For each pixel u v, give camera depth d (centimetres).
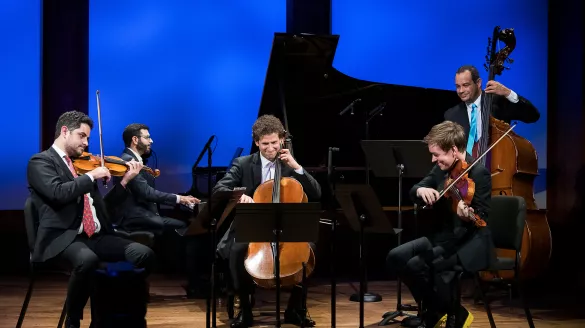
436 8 1241
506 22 1223
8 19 1173
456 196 671
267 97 1040
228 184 818
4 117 1173
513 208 719
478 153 902
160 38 1245
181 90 1252
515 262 718
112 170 815
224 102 1266
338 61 1235
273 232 646
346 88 1055
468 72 909
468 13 1237
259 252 743
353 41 1239
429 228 1176
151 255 716
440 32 1241
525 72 1208
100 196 751
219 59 1264
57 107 1152
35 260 674
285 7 1279
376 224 654
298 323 786
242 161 834
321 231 1181
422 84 1245
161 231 982
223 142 1265
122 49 1232
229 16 1266
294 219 641
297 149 1055
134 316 627
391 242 1212
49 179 686
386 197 1097
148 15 1241
